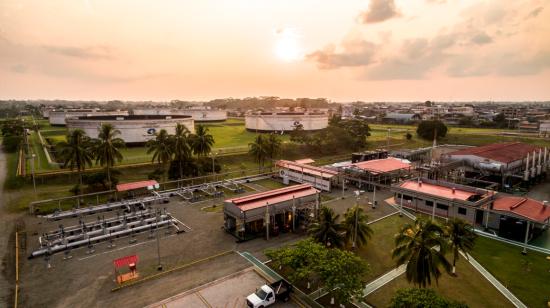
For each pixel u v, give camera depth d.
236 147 115.19
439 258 28.58
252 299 30.34
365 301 31.62
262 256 41.38
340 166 83.50
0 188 68.00
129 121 116.81
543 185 79.31
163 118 144.62
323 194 68.88
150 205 60.66
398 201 62.72
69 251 41.69
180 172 74.88
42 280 35.72
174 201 63.53
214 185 72.81
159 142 73.69
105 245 44.41
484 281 35.69
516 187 74.69
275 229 48.16
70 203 60.91
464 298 32.47
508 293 33.44
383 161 82.31
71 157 62.28
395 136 160.12
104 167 80.38
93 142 68.25
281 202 49.28
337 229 39.34
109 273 37.25
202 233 48.44
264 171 89.38
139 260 40.25
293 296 32.31
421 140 150.62
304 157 113.25
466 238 36.09
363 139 129.38
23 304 31.50
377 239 46.16
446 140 147.25
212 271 37.62
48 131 154.62
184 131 78.19
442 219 54.56
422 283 29.23
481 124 194.75
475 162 79.38
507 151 87.25
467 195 56.69
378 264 38.97
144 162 88.44
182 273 37.22
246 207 46.50
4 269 38.03
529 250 43.53
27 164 84.19
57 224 51.50
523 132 169.75
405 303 25.33
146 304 31.42
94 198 64.38
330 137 122.00
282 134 168.12
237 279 35.84
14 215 54.94
